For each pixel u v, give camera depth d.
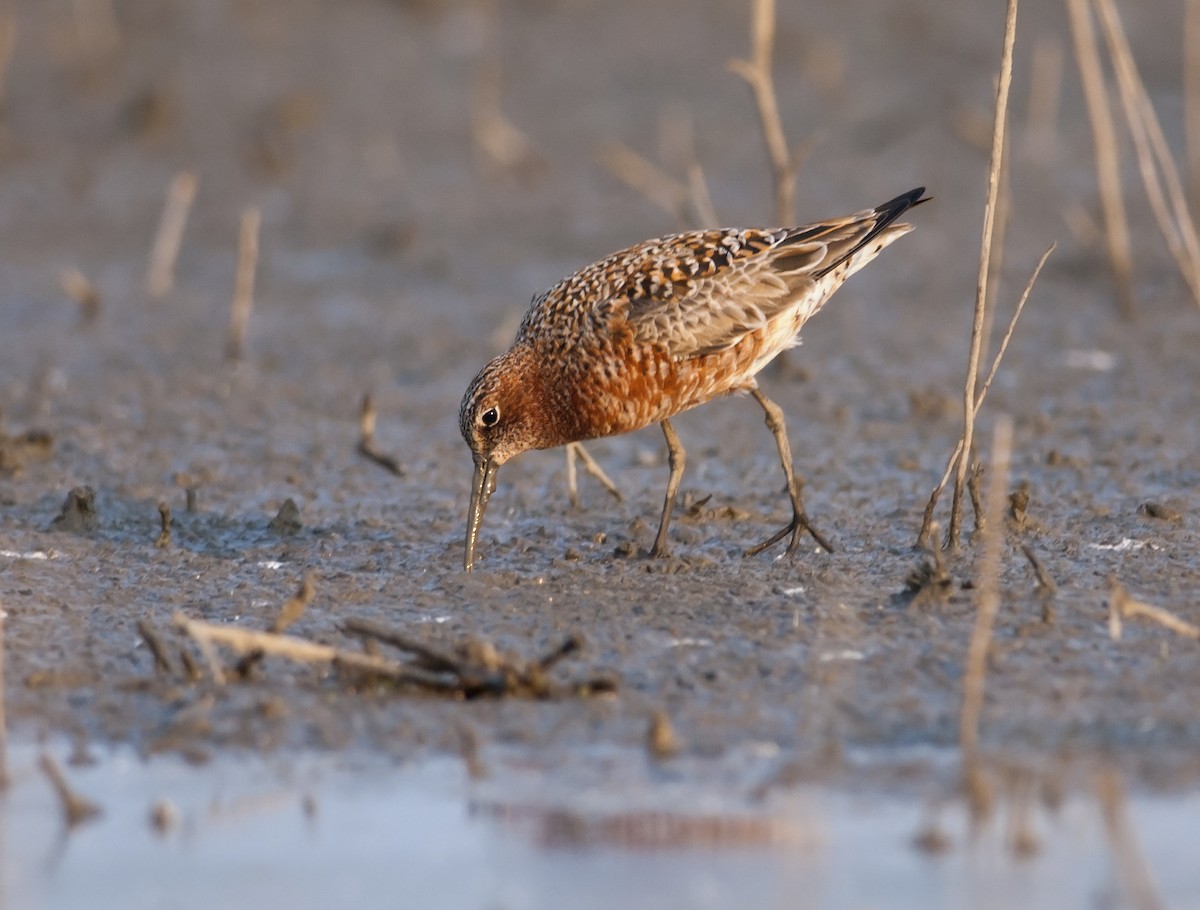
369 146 27.42
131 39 32.06
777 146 16.50
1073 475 14.15
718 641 10.70
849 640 10.62
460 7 33.78
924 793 8.87
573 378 12.24
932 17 32.62
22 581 12.15
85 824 8.94
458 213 24.34
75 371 18.44
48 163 26.83
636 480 14.62
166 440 16.08
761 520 13.30
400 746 9.53
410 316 20.39
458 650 10.30
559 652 10.06
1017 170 25.12
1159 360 17.55
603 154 24.88
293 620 10.96
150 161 26.94
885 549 12.41
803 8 33.50
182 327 20.12
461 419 12.48
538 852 8.52
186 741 9.67
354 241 23.41
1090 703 9.67
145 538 13.19
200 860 8.56
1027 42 30.86
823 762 9.20
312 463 15.32
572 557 12.45
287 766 9.39
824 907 7.95
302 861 8.52
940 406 16.14
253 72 30.58
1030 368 17.58
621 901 8.05
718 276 12.23
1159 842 8.40
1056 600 11.07
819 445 15.49
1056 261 21.41
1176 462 14.42
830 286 12.62
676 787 9.00
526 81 30.31
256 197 25.30
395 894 8.16
